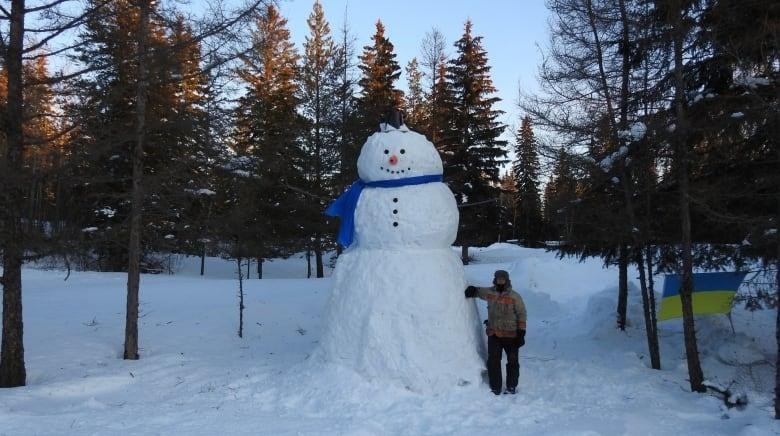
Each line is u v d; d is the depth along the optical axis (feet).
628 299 39.11
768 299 25.32
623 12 27.20
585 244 33.35
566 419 20.24
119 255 77.05
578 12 29.14
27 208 27.17
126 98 31.99
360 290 24.43
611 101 29.58
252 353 33.99
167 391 25.39
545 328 40.93
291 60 81.25
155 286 60.13
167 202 35.40
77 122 27.37
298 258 109.09
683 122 23.95
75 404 23.22
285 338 38.88
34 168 26.30
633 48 28.76
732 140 26.55
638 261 29.48
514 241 134.41
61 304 49.11
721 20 24.85
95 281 64.44
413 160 25.05
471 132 81.20
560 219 30.86
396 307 23.58
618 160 27.94
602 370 27.14
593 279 57.16
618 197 31.68
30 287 59.31
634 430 18.99
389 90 79.82
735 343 28.50
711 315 33.04
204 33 29.01
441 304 23.75
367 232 25.02
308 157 72.54
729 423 19.81
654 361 28.12
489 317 24.40
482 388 23.67
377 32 81.71
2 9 25.54
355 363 23.63
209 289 57.36
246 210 38.63
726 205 27.04
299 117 74.49
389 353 23.13
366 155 25.80
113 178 30.89
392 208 24.57
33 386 25.77
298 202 70.90
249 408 21.97
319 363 25.17
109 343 35.58
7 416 19.76
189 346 35.96
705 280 28.94
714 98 26.23
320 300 48.93
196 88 35.65
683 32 24.29
